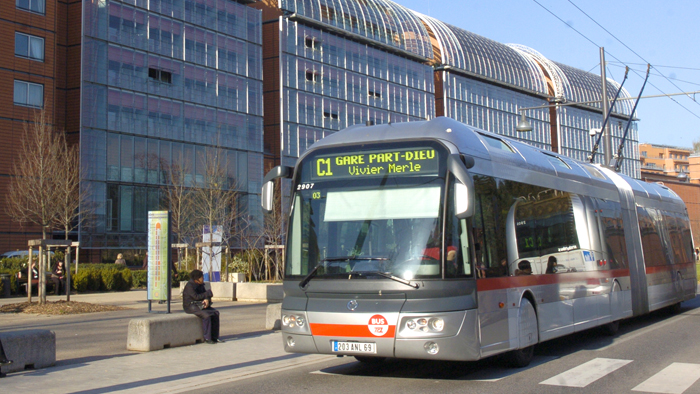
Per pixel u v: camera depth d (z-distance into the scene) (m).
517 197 10.74
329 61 62.34
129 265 47.12
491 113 77.00
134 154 48.00
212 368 10.52
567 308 11.92
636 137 99.19
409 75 69.06
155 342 12.48
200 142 52.28
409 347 8.52
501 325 9.48
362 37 64.56
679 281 19.28
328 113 61.94
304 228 9.45
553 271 11.54
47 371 10.23
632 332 15.16
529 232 10.93
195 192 46.34
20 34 44.12
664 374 9.55
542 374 9.73
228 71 54.75
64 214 38.28
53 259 31.00
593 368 10.20
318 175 9.61
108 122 46.72
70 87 48.38
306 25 60.91
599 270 13.68
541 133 83.44
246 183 55.16
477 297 8.95
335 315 8.87
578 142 87.94
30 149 38.75
